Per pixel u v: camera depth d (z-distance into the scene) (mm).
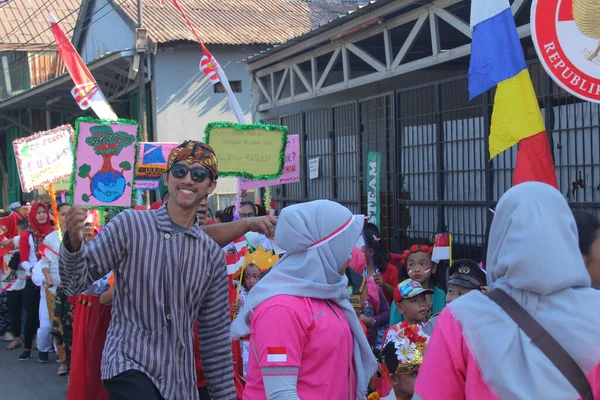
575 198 6613
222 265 3586
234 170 6930
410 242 8938
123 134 5863
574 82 3959
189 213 3473
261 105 12320
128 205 5887
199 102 17984
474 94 4840
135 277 3338
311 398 2955
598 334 2031
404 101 9008
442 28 9844
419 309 4473
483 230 7684
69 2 27797
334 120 10680
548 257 2053
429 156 8523
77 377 4965
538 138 4582
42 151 6973
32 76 25281
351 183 10297
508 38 4684
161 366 3291
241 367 5305
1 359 9219
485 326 2115
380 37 10203
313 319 3010
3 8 26469
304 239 3107
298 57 10938
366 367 3266
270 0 21391
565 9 3918
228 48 18156
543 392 1993
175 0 11258
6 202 29594
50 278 8508
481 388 2105
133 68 15742
